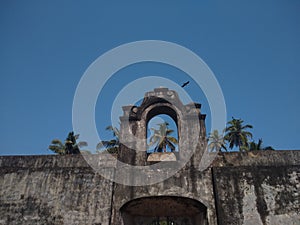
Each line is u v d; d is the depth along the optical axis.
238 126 29.81
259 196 8.92
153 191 9.27
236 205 8.78
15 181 10.14
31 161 10.72
